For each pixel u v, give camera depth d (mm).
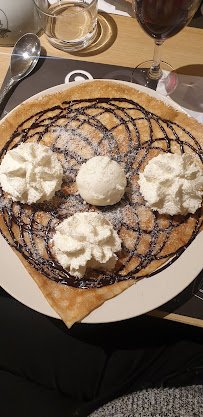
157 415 373
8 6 417
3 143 397
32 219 371
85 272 350
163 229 364
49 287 343
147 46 465
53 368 460
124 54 461
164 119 401
